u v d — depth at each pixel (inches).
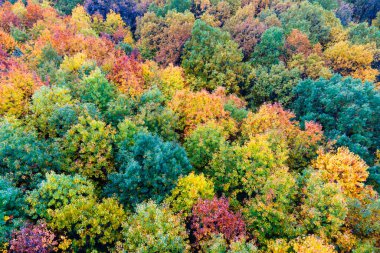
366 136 1768.0
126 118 1365.7
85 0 3385.8
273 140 1428.4
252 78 2317.9
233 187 1376.7
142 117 1475.1
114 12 3157.0
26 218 971.3
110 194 1170.0
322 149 1434.5
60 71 1724.9
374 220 1101.1
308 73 2357.3
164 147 1226.6
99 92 1583.4
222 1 3265.3
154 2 3474.4
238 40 2694.4
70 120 1314.0
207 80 2320.4
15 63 1823.3
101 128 1267.2
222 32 2566.4
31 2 3174.2
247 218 1157.1
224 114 1657.2
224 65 2300.7
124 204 1170.6
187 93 1836.9
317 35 2901.1
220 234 973.8
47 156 1157.1
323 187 1137.4
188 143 1510.8
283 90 2177.7
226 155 1355.8
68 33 2320.4
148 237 884.6
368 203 1220.5
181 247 920.9
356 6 4042.8
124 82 1769.2
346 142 1642.5
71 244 986.7
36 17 2935.5
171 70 2082.9
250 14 3051.2
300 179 1331.2
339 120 1796.3
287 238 1095.6
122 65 1913.1
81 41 2237.9
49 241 871.1
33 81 1598.2
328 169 1337.4
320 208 1106.7
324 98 1868.8
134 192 1159.6
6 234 861.2
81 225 959.0
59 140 1259.8
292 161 1577.3
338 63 2522.1
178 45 2484.0
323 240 975.0
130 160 1171.9
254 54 2581.2
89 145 1225.4
